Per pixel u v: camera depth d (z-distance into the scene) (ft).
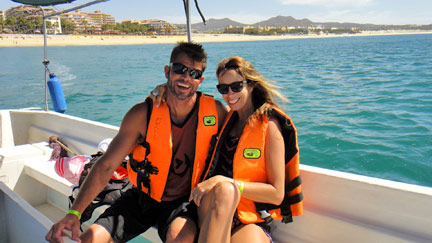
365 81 40.98
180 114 6.62
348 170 15.40
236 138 6.58
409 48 130.11
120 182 8.06
